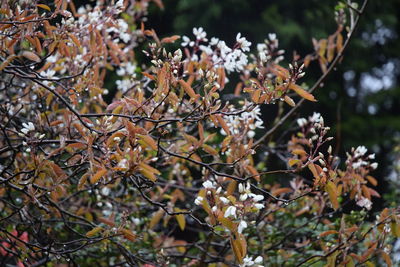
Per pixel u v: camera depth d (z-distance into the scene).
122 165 2.94
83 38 3.99
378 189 9.27
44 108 4.15
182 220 3.83
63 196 4.59
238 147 3.77
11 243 3.68
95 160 3.16
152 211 5.05
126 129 2.96
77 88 3.68
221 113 3.17
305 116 10.52
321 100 10.52
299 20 10.29
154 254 4.42
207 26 9.57
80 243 4.48
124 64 4.42
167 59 3.10
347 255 3.68
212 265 4.25
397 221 3.48
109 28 4.20
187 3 8.84
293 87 3.09
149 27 8.83
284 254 4.40
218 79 3.66
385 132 11.55
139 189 3.25
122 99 3.15
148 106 3.24
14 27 3.49
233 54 3.62
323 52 4.58
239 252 2.91
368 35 12.32
